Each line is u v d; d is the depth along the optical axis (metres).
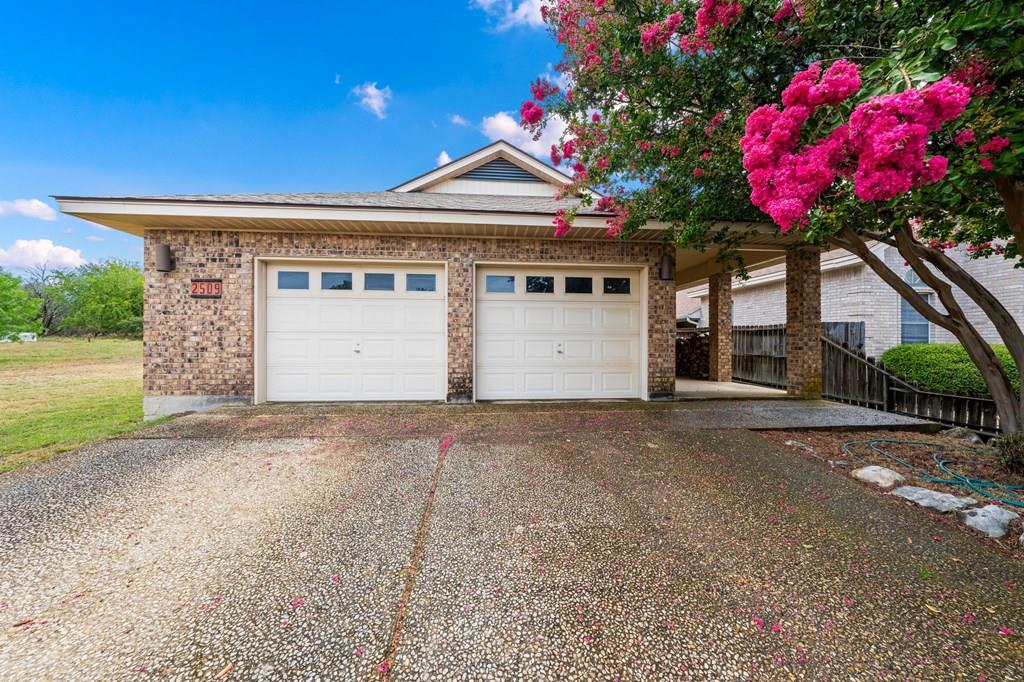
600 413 5.82
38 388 9.52
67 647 1.69
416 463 3.81
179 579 2.12
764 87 3.96
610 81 4.36
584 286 6.98
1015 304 7.96
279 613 1.88
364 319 6.61
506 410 6.00
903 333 9.62
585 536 2.55
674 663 1.61
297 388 6.52
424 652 1.67
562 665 1.60
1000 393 4.06
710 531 2.62
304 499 3.06
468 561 2.28
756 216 5.17
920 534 2.60
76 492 3.15
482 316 6.80
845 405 6.39
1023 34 2.21
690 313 18.67
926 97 2.00
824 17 3.27
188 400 6.18
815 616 1.88
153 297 6.14
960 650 1.68
